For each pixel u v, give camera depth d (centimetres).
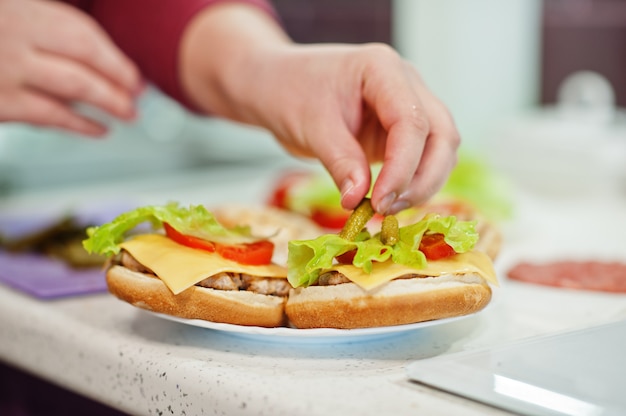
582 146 162
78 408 85
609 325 72
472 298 70
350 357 71
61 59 102
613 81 266
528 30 256
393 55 78
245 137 208
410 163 73
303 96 82
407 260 70
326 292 70
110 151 186
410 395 64
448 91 240
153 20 114
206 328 78
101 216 123
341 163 76
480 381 63
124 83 105
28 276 96
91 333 79
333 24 240
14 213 133
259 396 65
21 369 88
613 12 263
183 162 196
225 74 96
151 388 72
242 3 106
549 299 87
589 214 137
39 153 178
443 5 236
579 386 62
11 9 100
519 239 118
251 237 77
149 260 73
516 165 172
